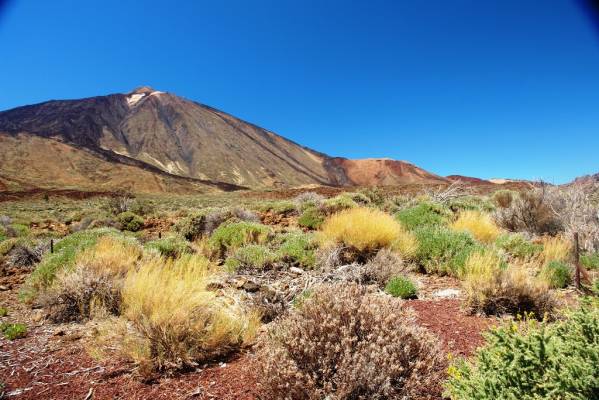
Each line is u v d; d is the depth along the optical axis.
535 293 4.97
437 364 3.11
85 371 3.81
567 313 2.42
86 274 5.85
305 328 3.19
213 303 4.89
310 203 17.12
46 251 9.99
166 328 3.95
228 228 9.93
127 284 5.56
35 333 4.93
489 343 2.78
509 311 4.99
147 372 3.65
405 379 2.83
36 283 6.74
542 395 2.16
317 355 2.98
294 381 2.80
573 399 1.97
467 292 5.41
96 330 4.68
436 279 6.88
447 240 7.66
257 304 5.17
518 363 2.32
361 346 2.97
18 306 6.26
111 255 6.79
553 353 2.24
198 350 4.02
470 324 4.59
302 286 6.14
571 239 8.71
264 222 15.28
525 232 10.50
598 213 9.57
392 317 3.18
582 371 2.00
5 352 4.30
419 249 7.67
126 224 16.89
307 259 7.45
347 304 3.27
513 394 2.18
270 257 7.41
